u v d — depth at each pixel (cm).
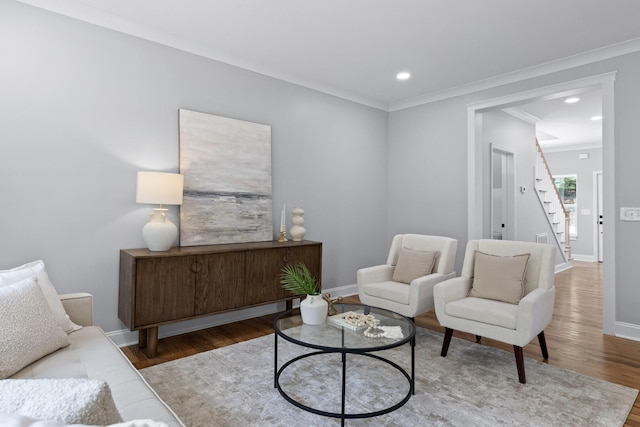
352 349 184
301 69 382
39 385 73
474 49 331
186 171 321
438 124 458
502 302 273
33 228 254
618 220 323
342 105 455
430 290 308
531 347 297
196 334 323
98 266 281
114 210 288
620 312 322
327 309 235
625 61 319
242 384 229
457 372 249
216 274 302
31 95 253
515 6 260
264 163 376
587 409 203
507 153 541
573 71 349
